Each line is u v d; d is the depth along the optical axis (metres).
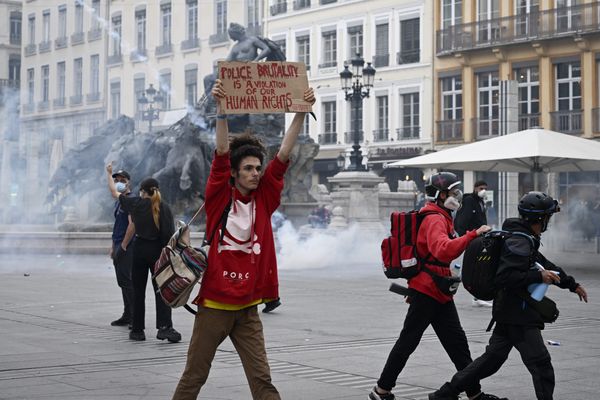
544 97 40.69
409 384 7.60
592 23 38.56
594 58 38.94
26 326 11.16
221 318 5.35
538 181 21.42
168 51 55.72
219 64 5.32
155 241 9.86
